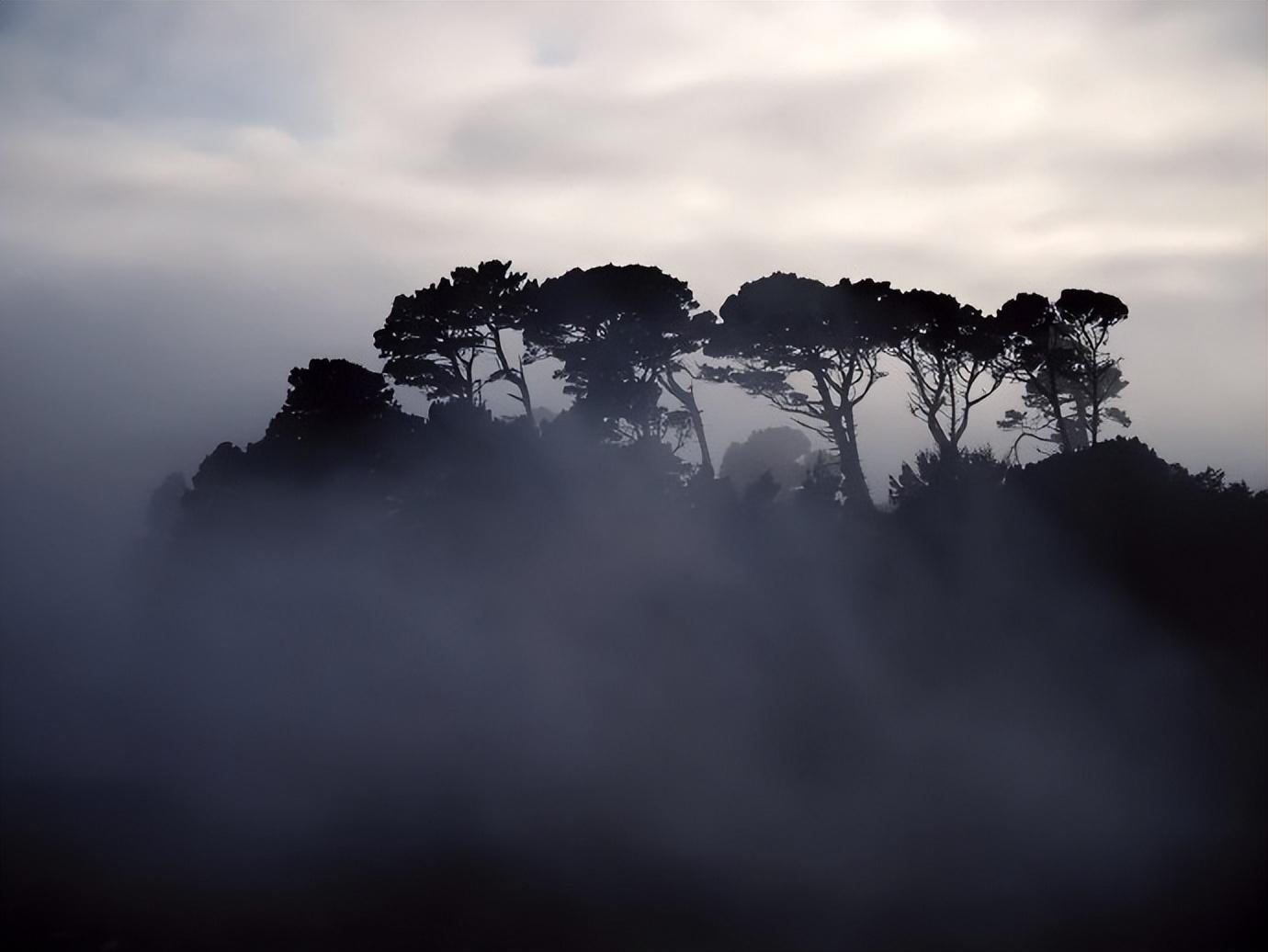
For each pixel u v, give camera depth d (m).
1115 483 25.42
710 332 54.22
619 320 52.16
